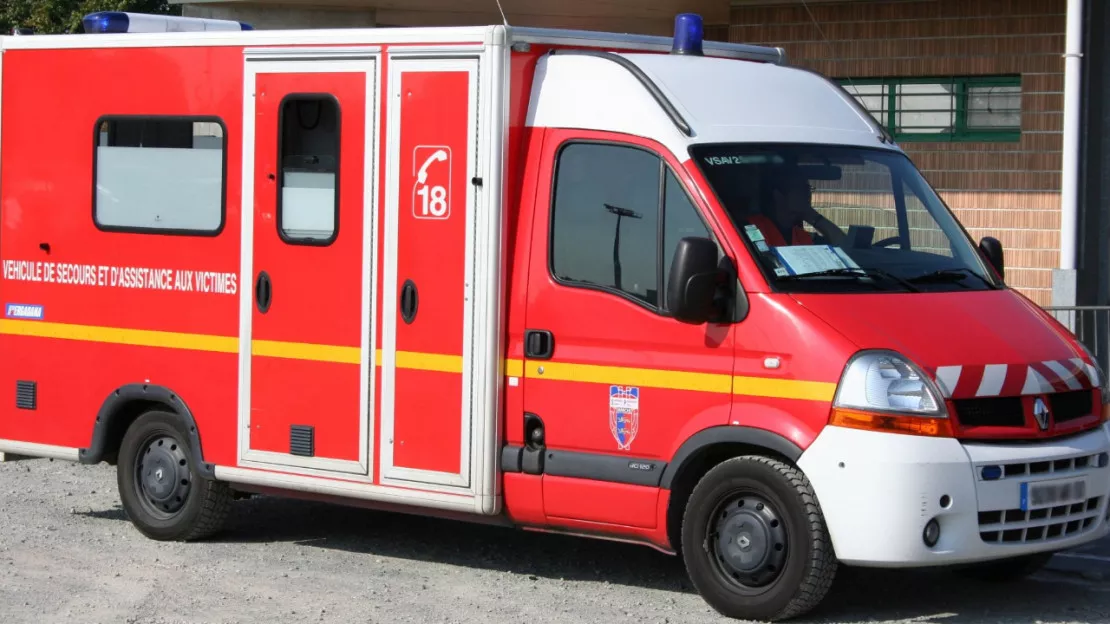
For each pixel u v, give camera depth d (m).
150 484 8.64
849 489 6.38
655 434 6.94
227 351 8.23
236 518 9.24
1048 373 6.71
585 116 7.28
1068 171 11.56
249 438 8.17
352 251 7.79
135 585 7.55
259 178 8.09
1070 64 11.45
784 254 6.85
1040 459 6.53
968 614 6.95
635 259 7.06
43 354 8.92
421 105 7.54
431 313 7.53
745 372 6.68
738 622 6.79
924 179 7.76
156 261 8.48
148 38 8.48
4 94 9.02
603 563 8.09
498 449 7.39
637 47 8.00
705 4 15.88
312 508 9.61
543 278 7.29
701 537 6.88
